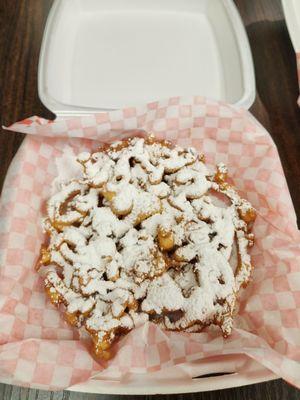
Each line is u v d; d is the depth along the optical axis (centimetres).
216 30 36
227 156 27
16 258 23
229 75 33
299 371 18
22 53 36
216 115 26
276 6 40
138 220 24
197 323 21
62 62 33
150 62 34
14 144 31
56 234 24
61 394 24
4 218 24
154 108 27
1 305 21
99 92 32
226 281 22
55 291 22
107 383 19
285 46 38
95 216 24
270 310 22
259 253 24
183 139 28
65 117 28
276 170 25
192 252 23
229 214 24
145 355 20
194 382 19
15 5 39
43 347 20
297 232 23
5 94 33
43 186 26
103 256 22
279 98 35
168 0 37
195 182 25
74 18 36
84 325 21
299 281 22
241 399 24
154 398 24
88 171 25
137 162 26
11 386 24
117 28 36
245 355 20
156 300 21
